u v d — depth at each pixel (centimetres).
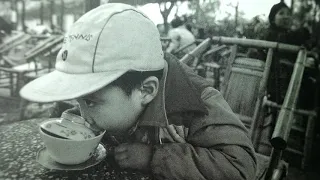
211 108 88
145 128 95
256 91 146
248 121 145
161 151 80
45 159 81
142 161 80
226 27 161
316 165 271
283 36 206
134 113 82
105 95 72
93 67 70
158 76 84
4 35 412
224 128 83
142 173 80
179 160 77
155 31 81
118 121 79
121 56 71
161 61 83
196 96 88
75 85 68
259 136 147
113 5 79
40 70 330
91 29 71
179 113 87
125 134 99
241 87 151
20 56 393
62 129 75
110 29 70
